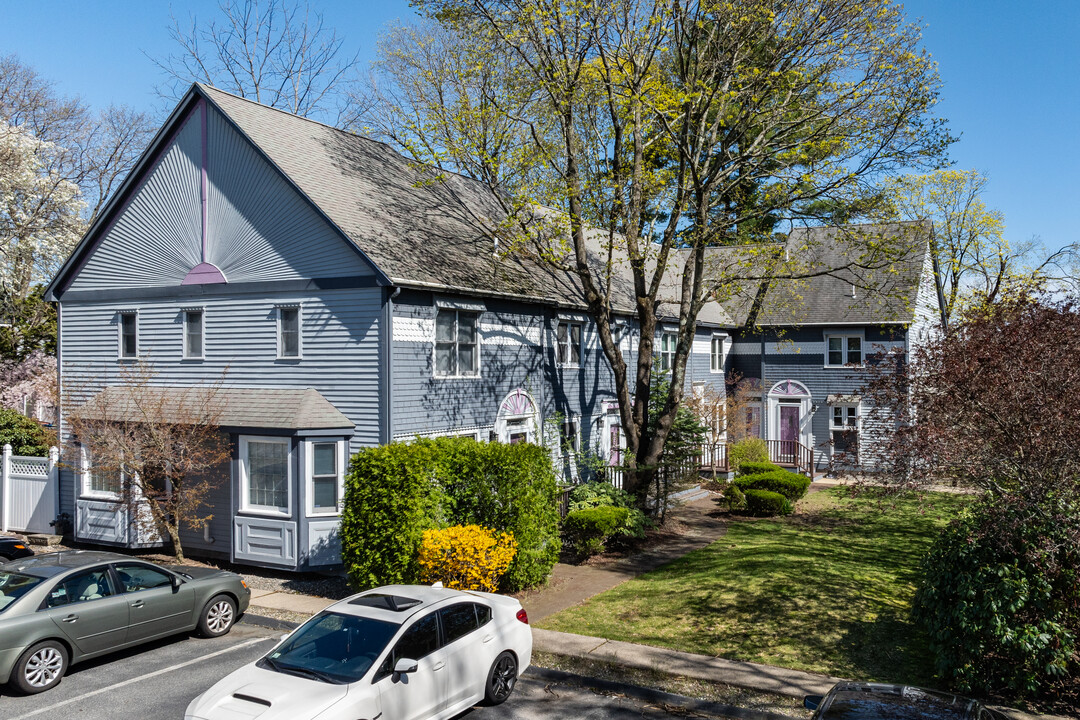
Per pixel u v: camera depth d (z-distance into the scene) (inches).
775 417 1393.9
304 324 732.0
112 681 436.1
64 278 862.5
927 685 406.9
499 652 393.7
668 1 761.6
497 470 595.8
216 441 741.3
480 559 532.4
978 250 1428.4
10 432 1059.9
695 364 1307.8
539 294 904.9
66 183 1434.5
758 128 944.3
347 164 847.7
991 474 411.2
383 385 693.3
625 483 852.6
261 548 696.4
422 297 738.2
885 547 731.4
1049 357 409.1
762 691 403.5
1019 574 381.7
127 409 762.2
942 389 443.5
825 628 492.1
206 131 780.6
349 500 579.2
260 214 754.2
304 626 362.9
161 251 809.5
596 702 400.2
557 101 777.6
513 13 751.1
